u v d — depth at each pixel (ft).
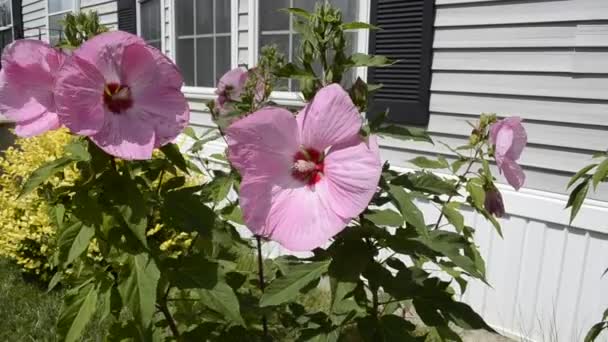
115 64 1.82
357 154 1.68
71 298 2.39
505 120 2.52
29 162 5.45
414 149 5.48
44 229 5.08
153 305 2.05
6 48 1.86
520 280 4.93
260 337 2.63
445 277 5.23
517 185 2.59
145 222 2.03
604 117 4.36
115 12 10.20
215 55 7.79
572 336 4.68
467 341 4.94
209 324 2.60
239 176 2.67
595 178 2.33
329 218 1.71
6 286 5.66
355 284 1.85
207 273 2.22
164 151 2.21
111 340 2.45
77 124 1.77
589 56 4.37
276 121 1.75
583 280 4.59
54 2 14.98
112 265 2.46
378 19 5.49
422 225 1.83
